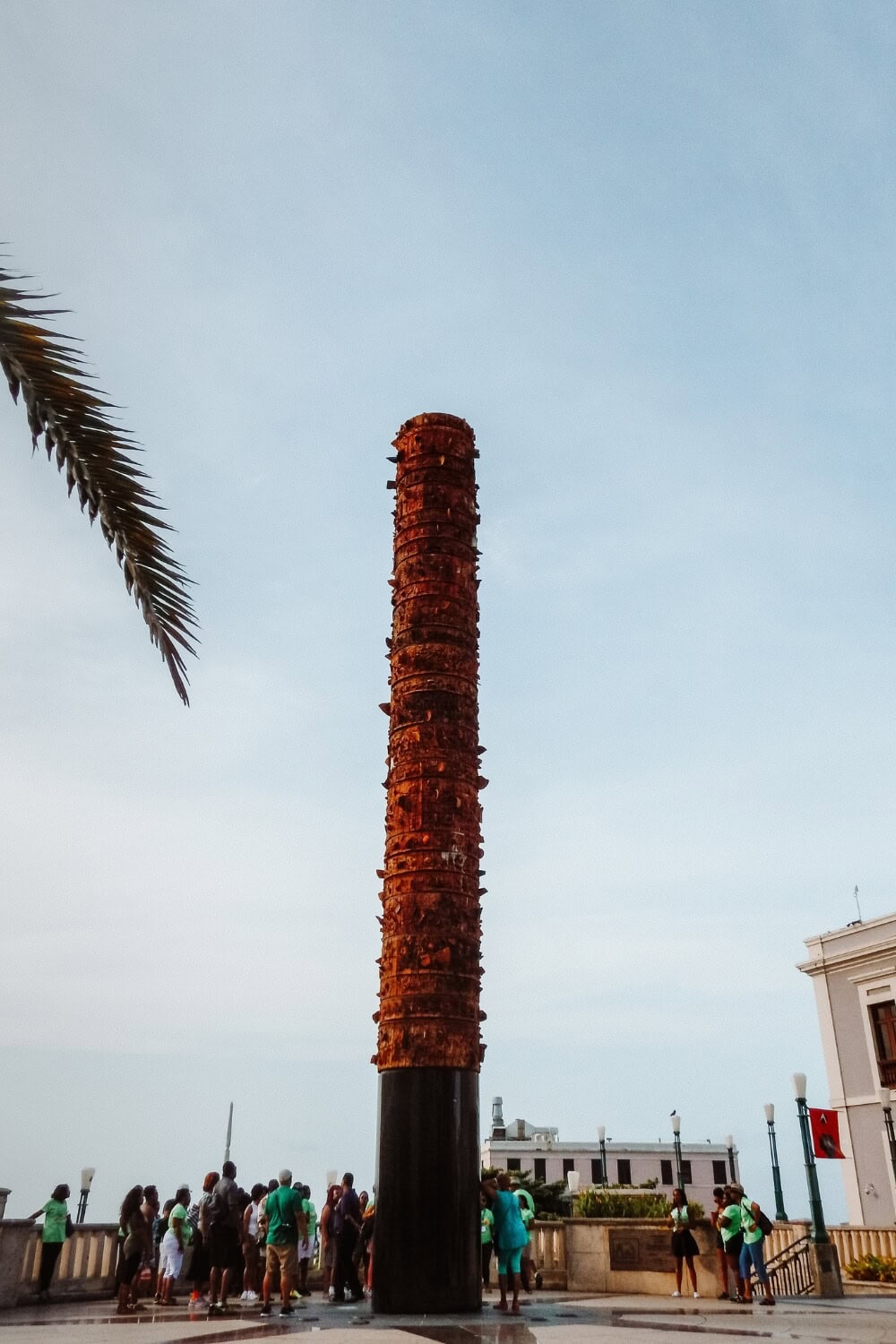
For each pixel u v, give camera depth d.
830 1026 33.69
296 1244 14.23
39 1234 16.28
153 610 8.83
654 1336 11.21
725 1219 18.22
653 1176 72.31
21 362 8.01
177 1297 18.14
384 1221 14.12
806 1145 22.47
